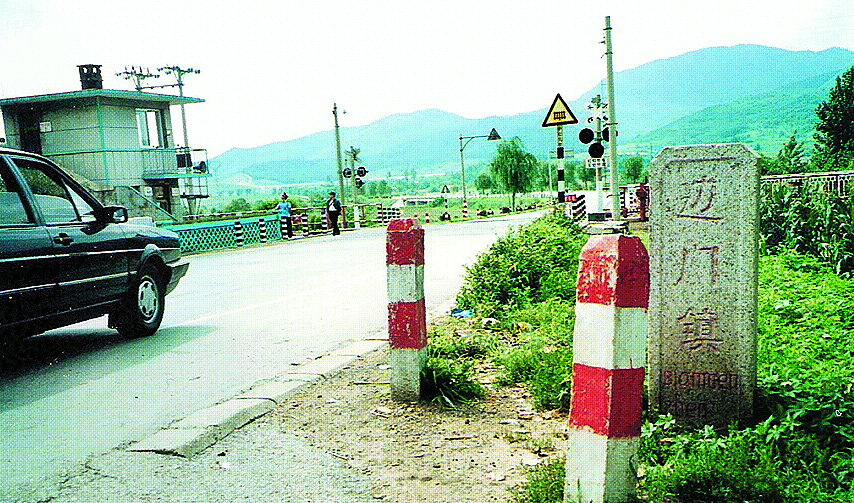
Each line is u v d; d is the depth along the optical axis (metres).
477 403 4.81
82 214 7.20
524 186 81.75
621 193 27.44
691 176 4.05
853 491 3.17
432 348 6.17
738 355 4.06
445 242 21.31
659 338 4.20
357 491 3.51
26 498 3.54
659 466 3.50
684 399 4.19
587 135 22.11
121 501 3.47
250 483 3.63
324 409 4.78
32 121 34.59
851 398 4.12
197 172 38.88
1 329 5.89
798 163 27.97
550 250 10.48
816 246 10.95
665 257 4.15
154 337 7.89
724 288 4.05
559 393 4.64
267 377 5.91
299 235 31.75
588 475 3.00
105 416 4.92
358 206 41.06
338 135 39.78
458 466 3.77
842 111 38.41
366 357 6.29
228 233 26.12
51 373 6.27
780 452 3.60
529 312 7.64
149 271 8.03
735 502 3.16
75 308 6.79
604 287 2.93
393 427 4.38
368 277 13.16
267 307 9.92
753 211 3.94
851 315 7.02
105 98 33.81
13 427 4.74
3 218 6.12
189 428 4.37
